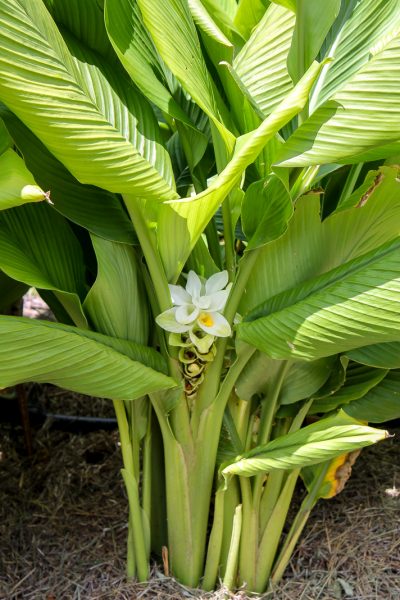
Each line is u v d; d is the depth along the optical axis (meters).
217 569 1.09
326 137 0.84
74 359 0.86
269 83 0.99
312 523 1.22
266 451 0.96
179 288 0.96
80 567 1.14
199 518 1.06
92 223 0.95
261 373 1.03
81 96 0.79
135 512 1.06
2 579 1.13
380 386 1.12
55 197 0.95
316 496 1.11
